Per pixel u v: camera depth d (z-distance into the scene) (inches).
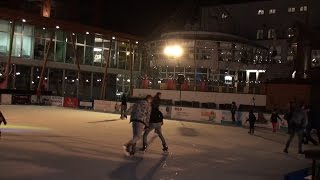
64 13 2506.2
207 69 1927.9
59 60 1945.1
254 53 2053.4
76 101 1611.7
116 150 534.3
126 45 2217.0
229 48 1942.7
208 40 1913.1
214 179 392.2
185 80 1792.6
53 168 380.8
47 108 1470.2
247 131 1034.7
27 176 339.0
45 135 649.0
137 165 433.4
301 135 633.6
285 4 2384.4
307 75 1589.6
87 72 2068.2
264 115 1182.9
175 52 1925.4
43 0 1948.8
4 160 402.0
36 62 1849.2
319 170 314.8
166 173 403.2
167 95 1796.3
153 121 546.0
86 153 488.4
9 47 1675.7
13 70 1777.8
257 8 2476.6
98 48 2107.5
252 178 410.3
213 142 730.2
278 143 789.2
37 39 1862.7
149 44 2089.1
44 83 1886.1
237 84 1679.4
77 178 347.3
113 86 2187.5
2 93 1562.5
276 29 2396.7
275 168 484.4
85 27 1796.3
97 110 1535.4
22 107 1433.3
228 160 526.9
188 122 1210.6
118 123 997.2
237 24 2529.5
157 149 575.5
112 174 375.6
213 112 1280.8
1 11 1558.8
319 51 1596.9
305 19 2297.0
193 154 555.5
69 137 645.3
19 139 573.3
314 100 1457.9
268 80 1598.2
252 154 605.0
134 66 2247.8
